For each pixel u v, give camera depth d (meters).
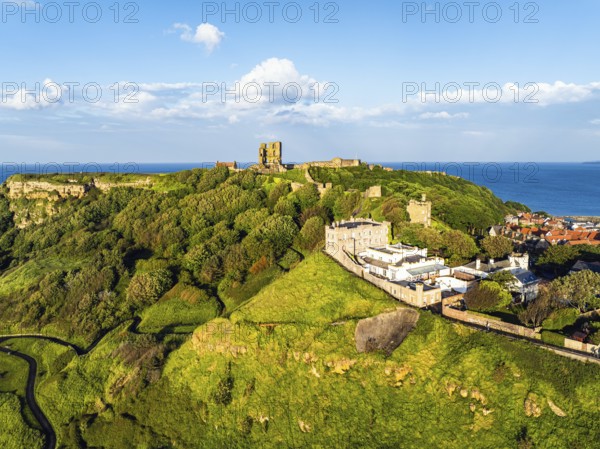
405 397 87.56
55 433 110.19
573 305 97.38
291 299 118.00
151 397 109.88
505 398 78.56
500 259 135.25
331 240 139.50
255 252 160.88
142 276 160.75
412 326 98.31
